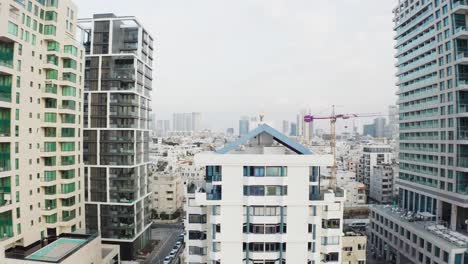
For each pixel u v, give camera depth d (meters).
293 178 41.78
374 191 149.00
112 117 79.50
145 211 89.31
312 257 43.03
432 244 66.88
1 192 53.16
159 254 83.50
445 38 78.50
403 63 99.25
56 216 64.00
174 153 175.12
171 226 110.12
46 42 62.84
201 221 44.91
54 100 63.53
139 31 83.38
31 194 59.28
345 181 134.50
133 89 79.25
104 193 79.62
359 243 62.72
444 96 79.56
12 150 53.94
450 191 77.25
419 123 91.62
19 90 55.66
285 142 44.09
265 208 42.22
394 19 103.69
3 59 54.34
